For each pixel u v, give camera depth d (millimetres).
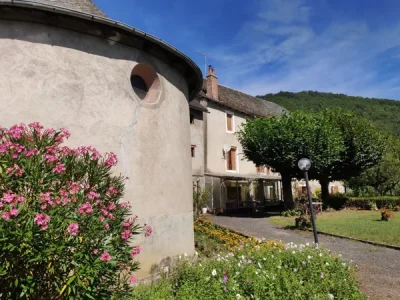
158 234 6723
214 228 12859
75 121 5816
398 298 5906
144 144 6719
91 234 3271
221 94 28422
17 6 5398
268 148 20531
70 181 3701
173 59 7688
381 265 8289
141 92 7324
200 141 23156
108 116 6230
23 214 2967
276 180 29438
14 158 3414
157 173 6898
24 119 5379
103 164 4207
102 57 6344
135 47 6879
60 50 5863
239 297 4395
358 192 31812
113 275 3691
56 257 3064
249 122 22969
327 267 5887
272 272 5203
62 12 5629
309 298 4523
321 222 16391
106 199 3979
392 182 30109
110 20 6066
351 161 24125
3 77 5371
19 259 2975
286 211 20406
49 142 3967
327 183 26672
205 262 5711
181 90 8203
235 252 6758
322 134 20266
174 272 5414
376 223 15438
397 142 35281
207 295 4484
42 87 5602
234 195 26953
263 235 13070
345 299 5113
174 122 7637
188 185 8148
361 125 24484
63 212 3219
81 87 5984
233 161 27094
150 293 4426
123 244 3744
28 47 5602
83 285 3027
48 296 3238
